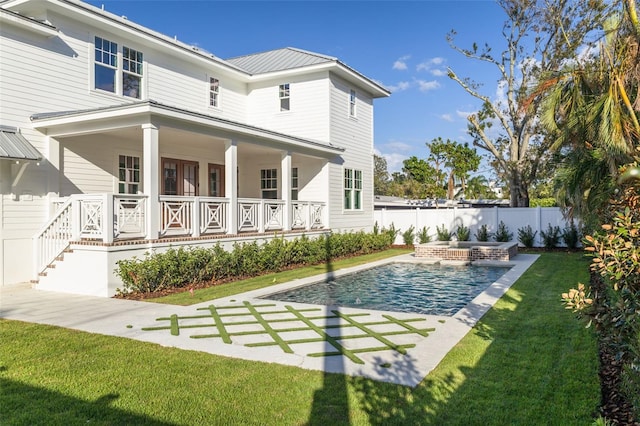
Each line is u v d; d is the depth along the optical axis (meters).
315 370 4.84
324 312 7.82
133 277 9.27
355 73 18.56
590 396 4.12
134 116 10.42
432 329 6.53
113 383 4.51
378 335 6.21
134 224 10.30
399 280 12.12
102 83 12.93
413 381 4.50
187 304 8.42
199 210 11.76
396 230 22.33
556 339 5.91
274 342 5.93
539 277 11.38
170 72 15.30
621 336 3.16
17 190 10.80
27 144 10.54
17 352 5.50
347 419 3.73
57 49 11.66
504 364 4.99
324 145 16.53
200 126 11.70
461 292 10.34
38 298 9.09
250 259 12.09
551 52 20.34
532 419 3.69
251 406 3.98
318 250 15.22
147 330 6.55
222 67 16.91
